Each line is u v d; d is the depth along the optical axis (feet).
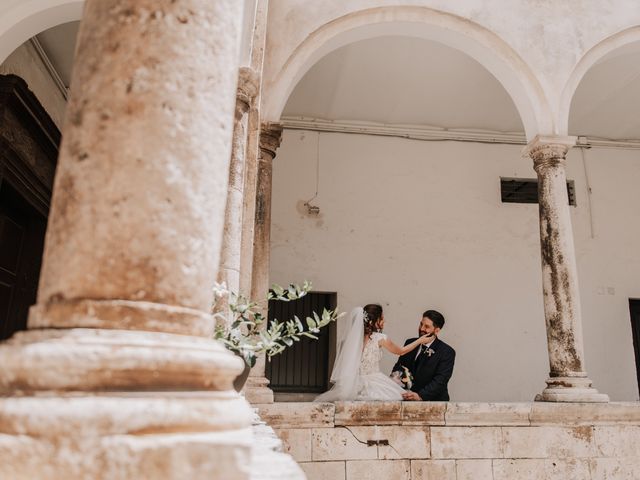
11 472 3.54
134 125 4.47
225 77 5.11
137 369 3.92
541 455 18.47
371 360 20.07
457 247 33.27
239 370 4.78
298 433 17.38
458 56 27.61
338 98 31.48
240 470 3.88
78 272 4.23
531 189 34.76
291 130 33.30
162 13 4.77
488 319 32.55
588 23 24.71
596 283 33.99
